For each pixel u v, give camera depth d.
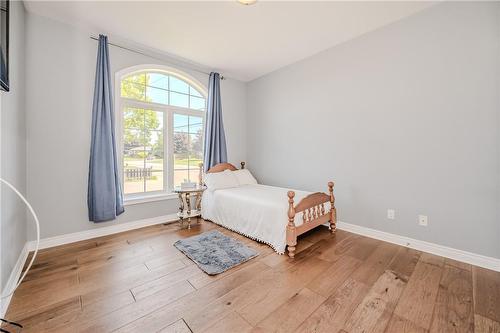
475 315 1.52
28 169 2.43
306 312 1.55
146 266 2.16
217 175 3.70
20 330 1.38
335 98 3.22
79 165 2.75
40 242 2.51
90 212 2.77
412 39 2.52
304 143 3.65
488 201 2.13
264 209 2.67
